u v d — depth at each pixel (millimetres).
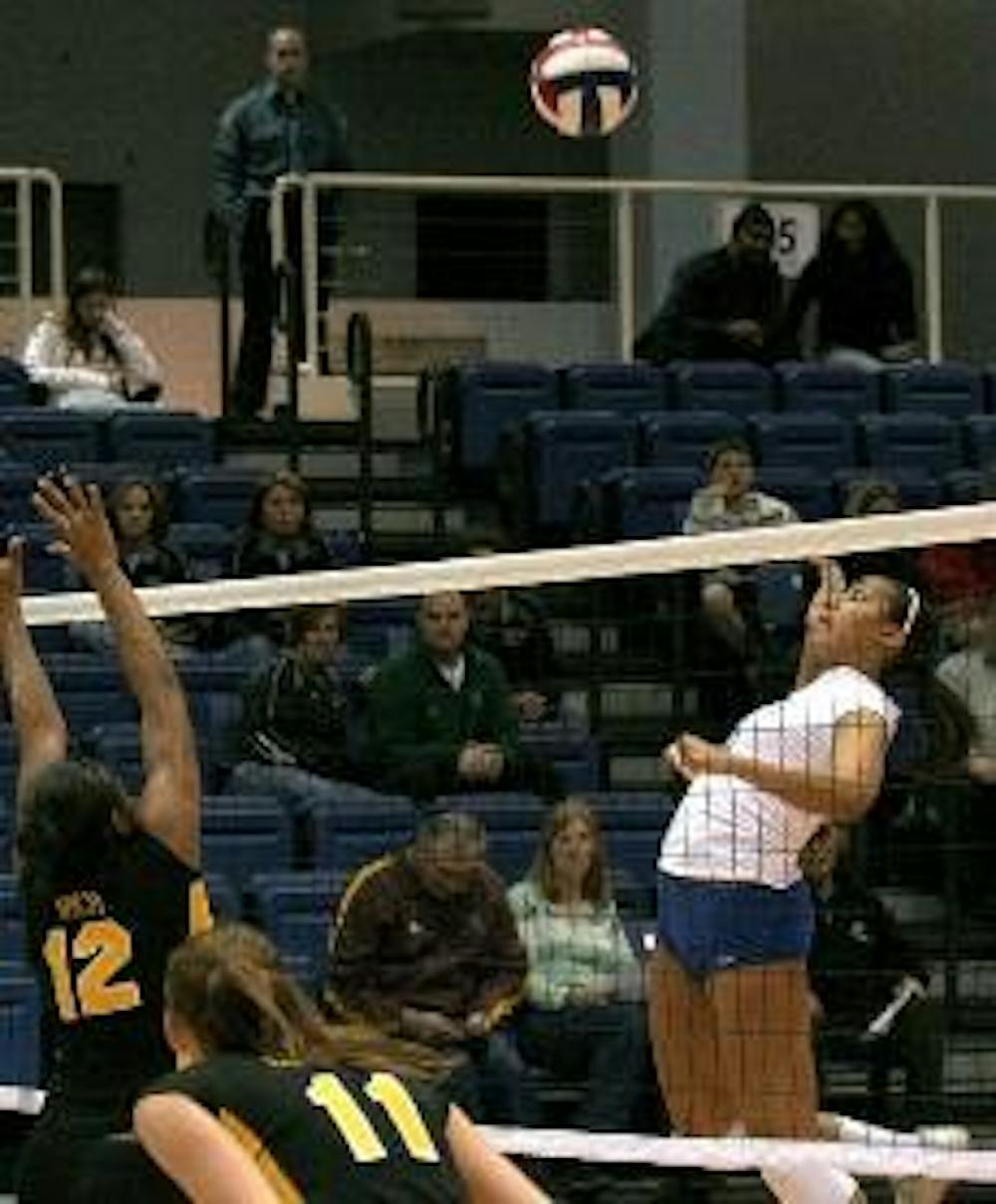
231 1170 8320
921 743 21203
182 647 22391
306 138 28906
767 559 14055
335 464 27094
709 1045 13633
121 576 11234
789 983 13422
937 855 20922
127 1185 9242
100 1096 10727
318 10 37938
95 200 37875
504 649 22812
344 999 17797
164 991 9961
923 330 35312
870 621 13336
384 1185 8453
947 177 36000
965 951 20469
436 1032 17703
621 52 25172
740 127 33344
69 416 25656
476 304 34000
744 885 13289
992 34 35531
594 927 18547
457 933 17984
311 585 14703
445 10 35500
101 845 10797
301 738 20812
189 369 34094
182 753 11016
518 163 38469
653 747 22594
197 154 38062
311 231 27891
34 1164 10766
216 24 38062
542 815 20359
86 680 21781
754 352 28766
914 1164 13391
